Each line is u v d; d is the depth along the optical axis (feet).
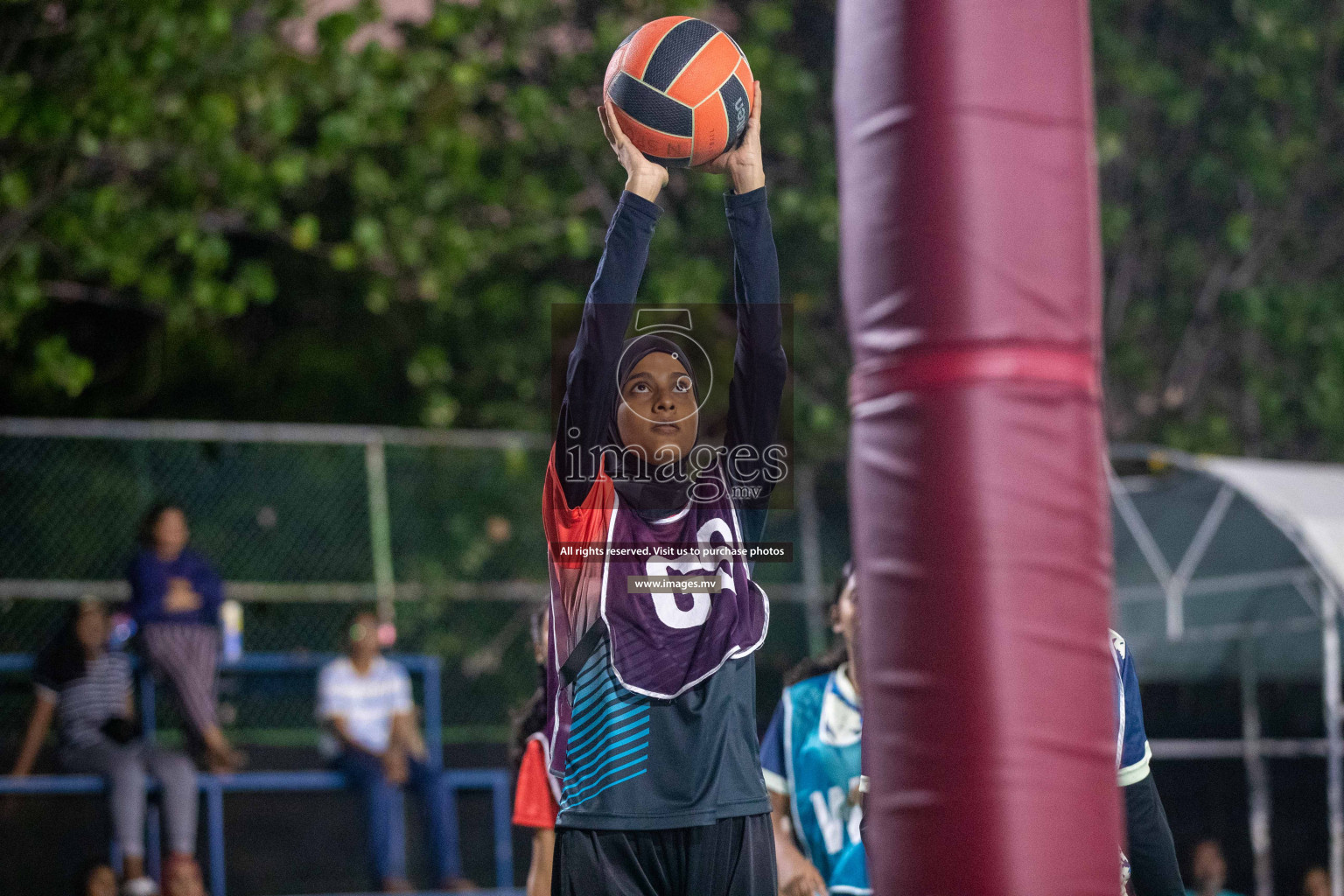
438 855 52.49
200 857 53.67
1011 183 9.51
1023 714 9.35
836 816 22.58
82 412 74.54
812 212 72.38
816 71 81.46
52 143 55.67
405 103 64.13
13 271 57.41
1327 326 79.82
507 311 73.20
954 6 9.55
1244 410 82.48
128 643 53.01
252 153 66.08
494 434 61.16
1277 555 61.67
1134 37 81.87
